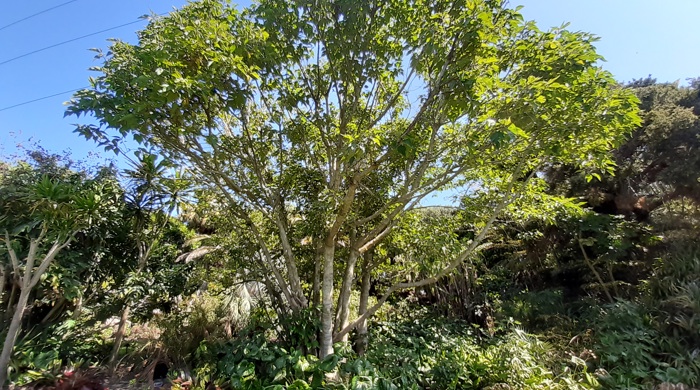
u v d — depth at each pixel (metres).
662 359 4.88
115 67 3.90
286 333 4.91
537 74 4.00
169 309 6.11
